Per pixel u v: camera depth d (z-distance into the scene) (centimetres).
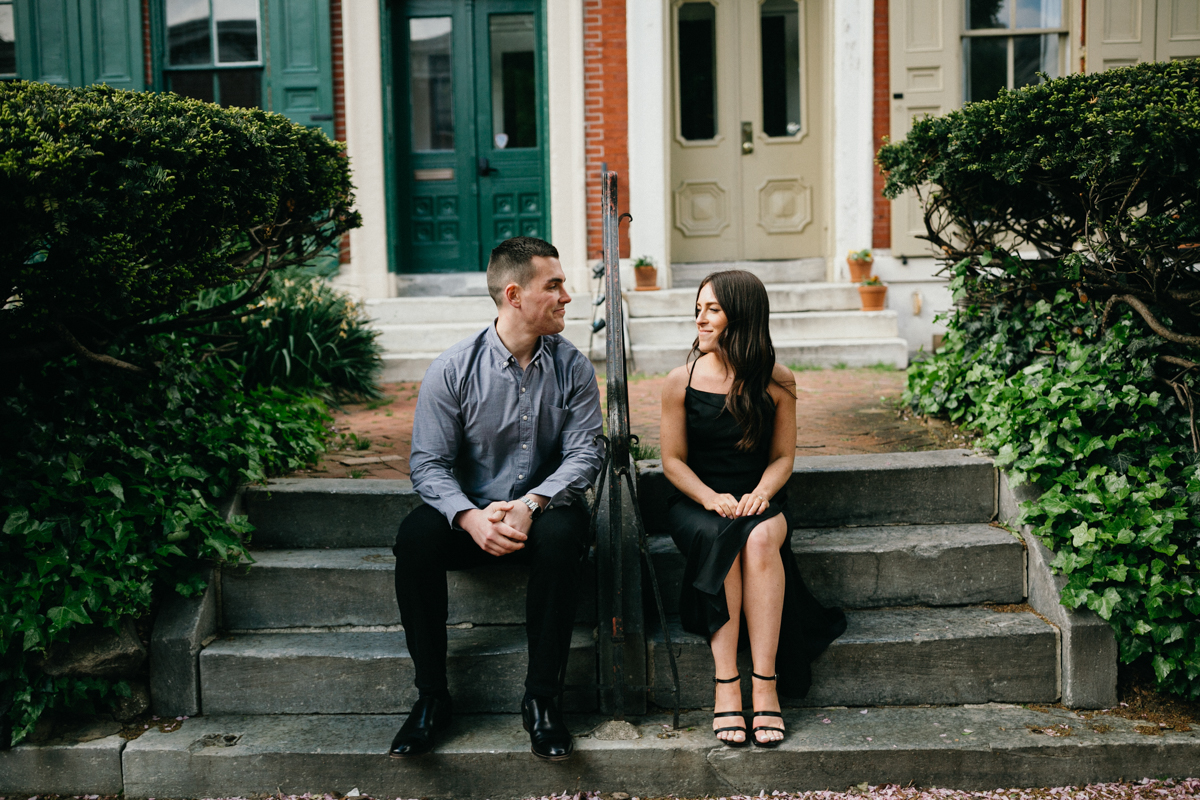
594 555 272
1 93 232
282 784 239
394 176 707
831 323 623
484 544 234
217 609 276
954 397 357
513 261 244
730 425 259
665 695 258
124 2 666
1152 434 285
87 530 253
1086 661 255
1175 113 246
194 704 258
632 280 681
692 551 249
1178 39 635
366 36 671
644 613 271
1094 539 262
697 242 728
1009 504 293
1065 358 322
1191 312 291
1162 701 255
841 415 409
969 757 235
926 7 646
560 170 683
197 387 335
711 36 713
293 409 379
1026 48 664
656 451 334
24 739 243
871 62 658
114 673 253
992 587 280
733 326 255
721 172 723
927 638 257
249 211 270
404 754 231
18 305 274
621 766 237
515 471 256
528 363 254
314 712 260
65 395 282
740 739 235
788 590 250
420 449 249
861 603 279
